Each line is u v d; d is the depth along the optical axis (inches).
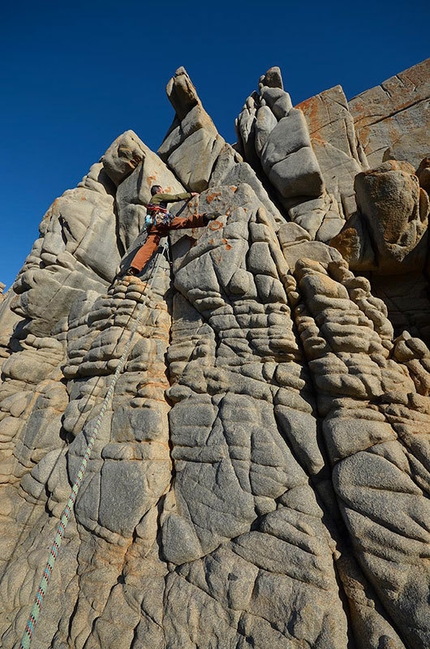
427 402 181.9
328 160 392.2
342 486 167.0
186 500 196.1
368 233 272.2
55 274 392.5
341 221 331.6
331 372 199.5
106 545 198.8
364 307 221.1
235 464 193.0
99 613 176.2
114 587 181.5
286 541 163.3
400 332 258.2
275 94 432.5
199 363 239.0
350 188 368.2
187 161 438.0
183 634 154.4
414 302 267.3
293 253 277.9
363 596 144.7
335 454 178.7
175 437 222.8
